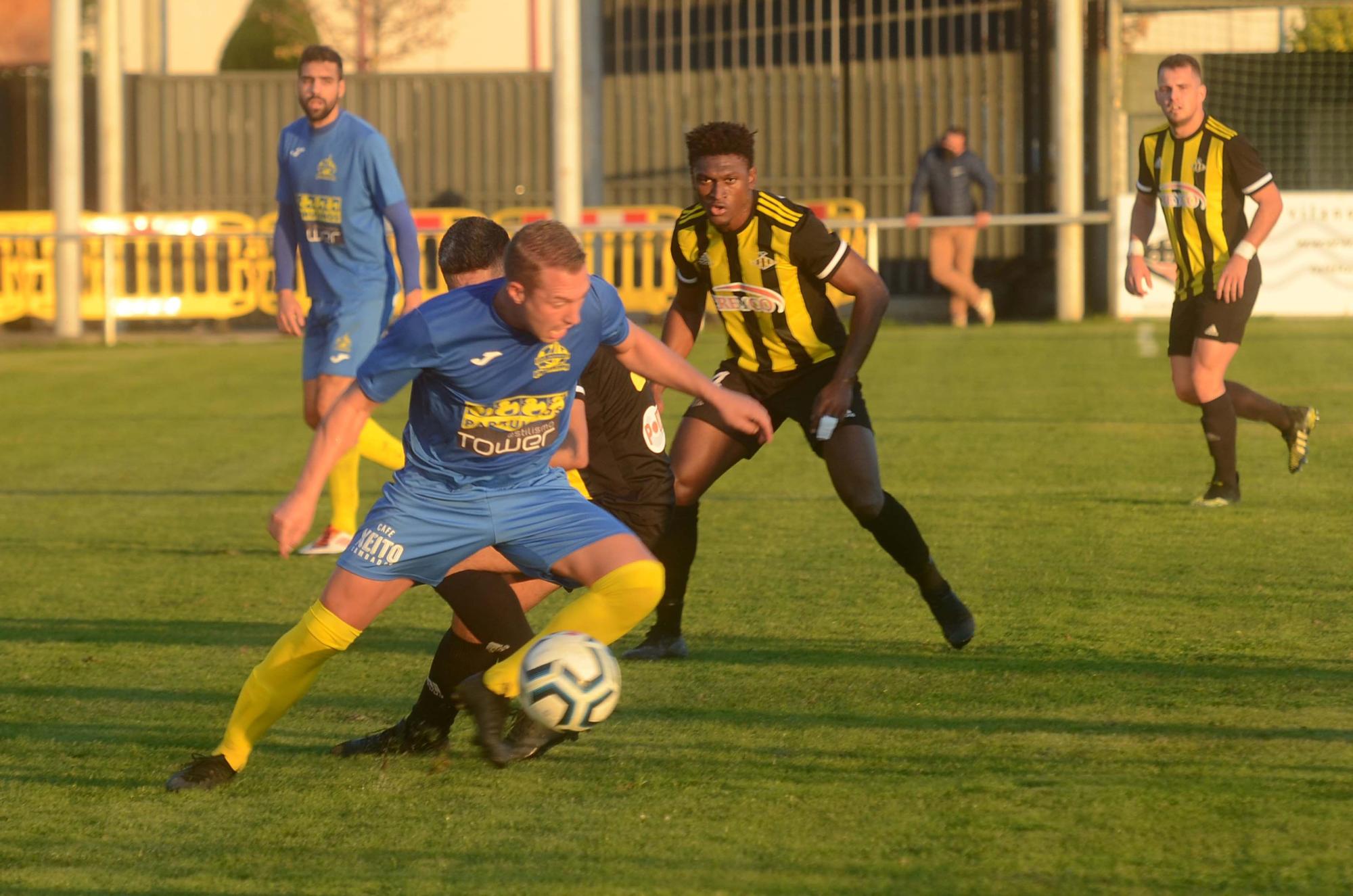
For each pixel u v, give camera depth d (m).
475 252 15.09
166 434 40.97
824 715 16.34
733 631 20.23
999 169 72.38
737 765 14.78
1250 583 22.03
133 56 104.19
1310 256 60.31
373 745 15.44
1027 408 41.09
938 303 72.38
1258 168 26.81
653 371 15.02
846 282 18.78
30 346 64.56
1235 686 16.91
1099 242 70.00
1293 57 70.69
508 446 14.30
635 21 76.81
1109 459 33.53
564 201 63.72
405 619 21.38
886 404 42.44
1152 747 14.91
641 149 77.25
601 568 14.49
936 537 25.92
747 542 26.09
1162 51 75.69
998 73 72.00
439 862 12.56
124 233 63.78
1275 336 53.69
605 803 13.88
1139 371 47.31
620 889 11.90
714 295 19.34
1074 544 25.11
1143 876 11.87
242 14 135.38
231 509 30.83
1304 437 28.25
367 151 26.20
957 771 14.39
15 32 79.44
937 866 12.17
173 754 15.60
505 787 14.39
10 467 36.16
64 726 16.55
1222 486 28.12
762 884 11.93
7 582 24.16
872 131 74.12
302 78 25.92
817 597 22.11
